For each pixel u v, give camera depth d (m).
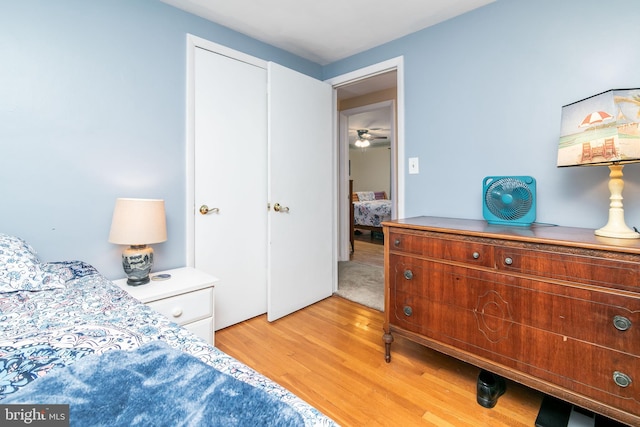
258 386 0.67
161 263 1.95
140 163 1.83
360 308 2.61
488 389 1.43
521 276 1.30
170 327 0.94
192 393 0.58
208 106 2.10
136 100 1.81
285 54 2.58
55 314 1.01
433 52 2.16
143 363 0.66
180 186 2.01
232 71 2.22
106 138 1.71
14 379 0.62
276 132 2.32
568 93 1.63
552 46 1.67
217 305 2.20
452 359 1.82
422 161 2.23
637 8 1.44
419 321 1.65
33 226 1.51
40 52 1.50
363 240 5.88
